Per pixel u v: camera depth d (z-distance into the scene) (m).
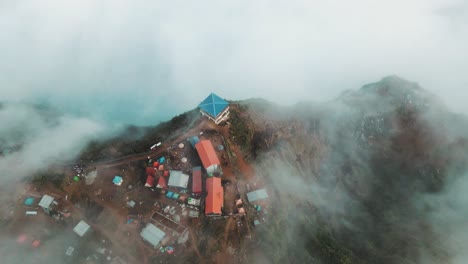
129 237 78.31
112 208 83.00
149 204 84.06
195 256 76.44
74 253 74.94
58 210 81.06
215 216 82.88
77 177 87.00
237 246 80.06
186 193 86.62
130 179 88.50
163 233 77.62
